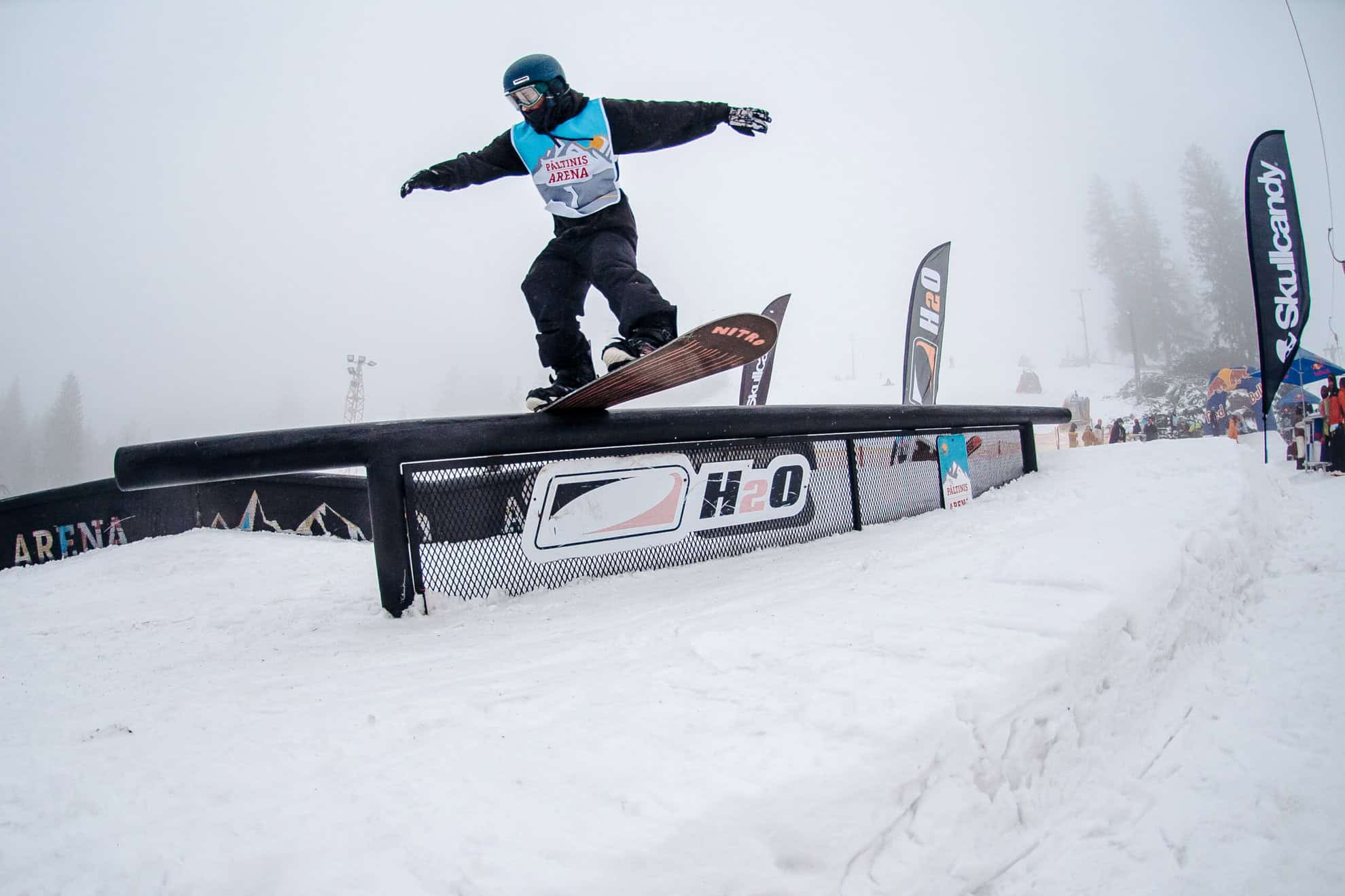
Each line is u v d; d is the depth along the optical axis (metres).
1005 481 5.18
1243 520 3.37
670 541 3.31
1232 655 2.43
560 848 1.04
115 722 1.70
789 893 1.06
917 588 2.45
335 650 2.35
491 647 2.23
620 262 2.89
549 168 2.99
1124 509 3.51
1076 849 1.43
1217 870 1.38
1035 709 1.59
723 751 1.29
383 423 2.79
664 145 3.08
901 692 1.49
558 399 3.04
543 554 3.01
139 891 1.01
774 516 3.66
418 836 1.09
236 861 1.05
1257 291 6.65
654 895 0.99
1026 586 2.30
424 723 1.54
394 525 2.76
